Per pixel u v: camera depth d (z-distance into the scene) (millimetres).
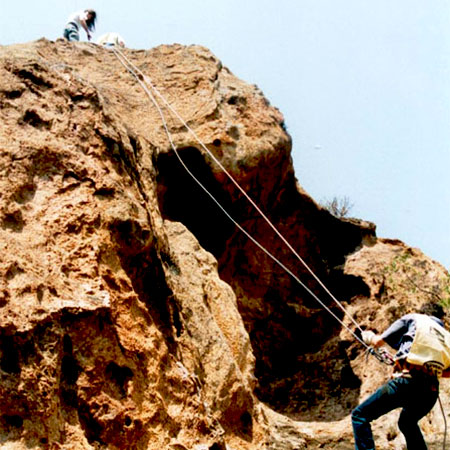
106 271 6977
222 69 11711
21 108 7656
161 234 8320
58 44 11062
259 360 10844
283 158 11125
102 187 7414
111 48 11438
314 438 8672
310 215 12109
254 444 7895
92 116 8086
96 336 6531
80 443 6043
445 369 5969
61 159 7398
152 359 6836
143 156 8922
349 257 12102
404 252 12266
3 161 7043
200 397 7141
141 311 7090
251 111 11023
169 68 11281
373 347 6445
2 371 5887
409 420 5871
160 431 6578
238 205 10867
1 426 5746
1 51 8203
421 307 11000
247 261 11289
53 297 6410
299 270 11703
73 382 6289
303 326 11250
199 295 8516
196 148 10266
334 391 10242
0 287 6141
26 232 6773
